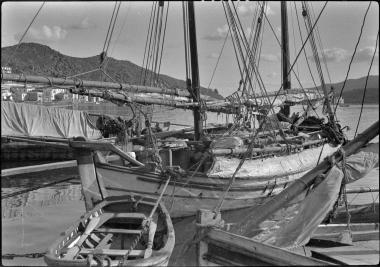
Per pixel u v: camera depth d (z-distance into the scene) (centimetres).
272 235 620
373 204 1180
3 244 1096
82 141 1010
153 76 1573
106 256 650
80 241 748
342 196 715
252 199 1262
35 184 2083
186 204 1154
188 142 1389
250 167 1252
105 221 856
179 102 1440
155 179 1114
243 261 517
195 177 1154
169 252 659
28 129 1566
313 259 468
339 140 1584
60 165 1686
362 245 864
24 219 1397
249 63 1273
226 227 593
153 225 818
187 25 1485
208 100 1565
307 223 614
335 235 894
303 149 1535
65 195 1845
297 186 617
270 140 1414
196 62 1482
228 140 1243
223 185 1188
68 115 1642
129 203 940
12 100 1546
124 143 1420
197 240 562
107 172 1062
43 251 1042
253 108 1553
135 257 690
